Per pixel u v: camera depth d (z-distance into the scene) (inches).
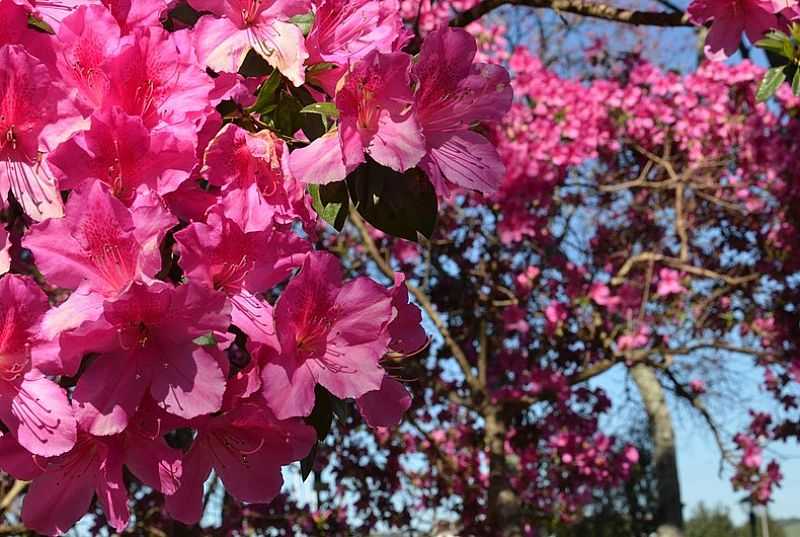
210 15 30.3
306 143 29.5
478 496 146.6
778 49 45.8
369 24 29.3
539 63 146.3
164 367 24.5
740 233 157.2
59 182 25.4
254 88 30.8
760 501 171.6
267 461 26.4
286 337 25.6
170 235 26.8
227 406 25.6
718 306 157.2
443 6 152.5
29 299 24.2
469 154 27.2
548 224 147.6
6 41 25.9
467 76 26.9
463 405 143.3
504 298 148.3
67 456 25.5
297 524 137.5
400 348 28.3
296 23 29.6
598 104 148.3
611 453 161.2
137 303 24.1
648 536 239.0
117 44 26.5
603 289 141.9
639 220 164.1
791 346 152.3
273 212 26.6
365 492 141.3
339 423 28.3
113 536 113.4
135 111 26.6
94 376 24.2
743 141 154.8
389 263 144.7
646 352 139.9
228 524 134.0
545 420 153.3
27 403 24.1
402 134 25.9
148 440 25.4
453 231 147.9
